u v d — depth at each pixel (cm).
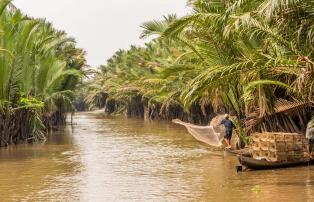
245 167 1891
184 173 1919
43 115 4172
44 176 1956
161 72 2575
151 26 2191
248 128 2209
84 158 2505
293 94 2050
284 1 1450
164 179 1805
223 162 2173
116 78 8194
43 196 1570
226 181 1686
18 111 3312
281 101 2023
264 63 1725
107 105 10256
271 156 1875
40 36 3594
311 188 1495
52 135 4150
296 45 1689
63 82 4666
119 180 1822
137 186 1689
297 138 1872
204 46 2223
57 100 4706
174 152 2656
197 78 1828
